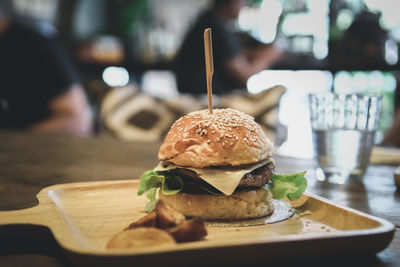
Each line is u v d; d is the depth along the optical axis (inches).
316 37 49.0
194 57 46.4
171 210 13.0
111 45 64.8
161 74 68.0
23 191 20.3
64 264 11.6
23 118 46.4
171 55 61.6
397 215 16.1
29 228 13.3
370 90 46.7
